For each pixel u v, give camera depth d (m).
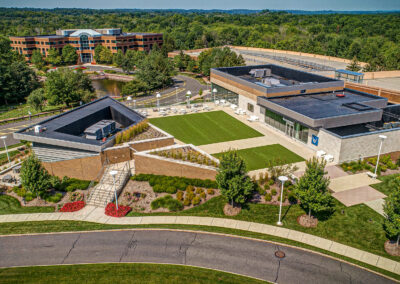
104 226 25.12
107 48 133.50
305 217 25.47
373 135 34.16
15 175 33.38
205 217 25.98
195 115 51.44
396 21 171.00
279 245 22.78
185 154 32.41
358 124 39.66
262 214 26.09
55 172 32.81
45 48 130.50
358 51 108.06
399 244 22.61
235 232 24.09
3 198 29.44
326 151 35.22
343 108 40.91
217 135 42.94
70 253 22.30
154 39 141.88
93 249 22.64
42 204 28.42
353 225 24.59
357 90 51.97
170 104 62.25
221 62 77.62
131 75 105.56
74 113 39.53
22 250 22.69
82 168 31.91
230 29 171.25
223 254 21.97
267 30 176.12
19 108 72.62
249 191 26.98
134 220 25.88
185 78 95.44
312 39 140.75
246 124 46.97
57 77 67.12
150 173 31.73
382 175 31.47
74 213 27.02
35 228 25.08
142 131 37.84
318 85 47.88
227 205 27.22
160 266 20.91
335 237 23.45
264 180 30.19
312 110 40.25
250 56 96.69
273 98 46.25
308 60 87.56
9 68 78.06
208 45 144.25
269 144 39.59
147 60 82.75
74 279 20.05
